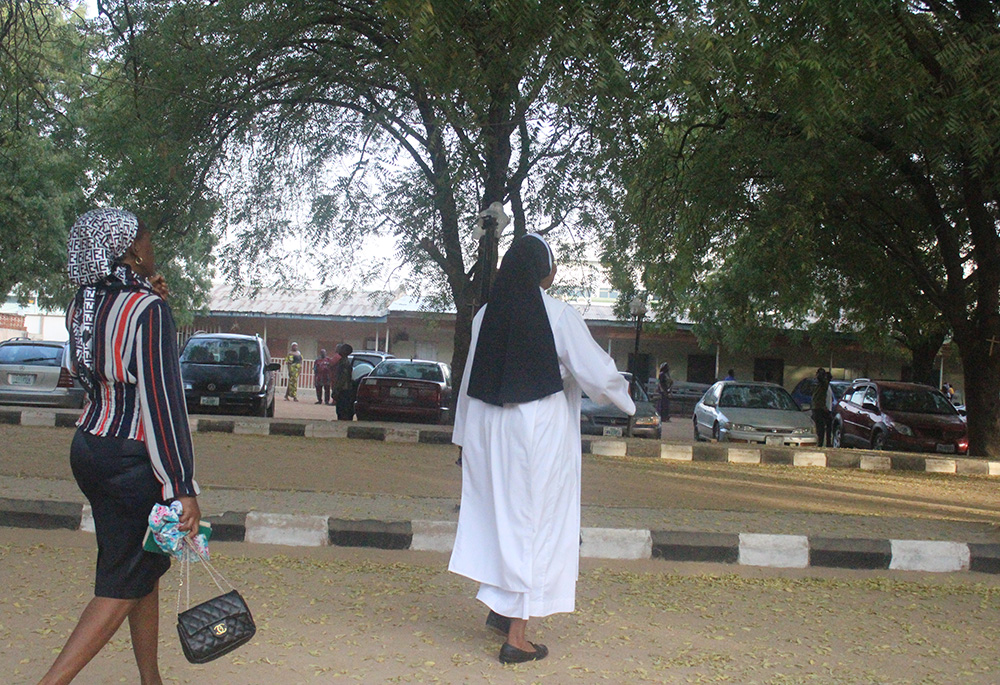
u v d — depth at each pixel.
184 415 3.25
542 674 4.20
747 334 28.75
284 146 14.41
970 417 16.33
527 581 4.22
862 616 5.41
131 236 3.32
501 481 4.32
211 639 3.22
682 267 14.84
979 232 15.29
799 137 13.09
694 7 10.12
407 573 6.01
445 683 4.03
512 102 11.84
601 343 36.50
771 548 6.78
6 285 25.62
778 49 10.22
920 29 11.33
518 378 4.28
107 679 3.92
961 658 4.66
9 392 16.89
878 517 8.64
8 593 5.09
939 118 11.62
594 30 10.41
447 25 10.00
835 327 27.55
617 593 5.72
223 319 35.78
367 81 13.80
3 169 21.23
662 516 8.00
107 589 3.25
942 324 19.59
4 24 10.50
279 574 5.84
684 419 31.97
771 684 4.17
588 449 14.07
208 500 7.76
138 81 12.73
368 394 18.45
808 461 14.24
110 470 3.20
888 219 16.75
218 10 13.06
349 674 4.09
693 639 4.81
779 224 13.96
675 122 13.31
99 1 10.80
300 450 12.14
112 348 3.20
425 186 14.94
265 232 14.98
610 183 13.70
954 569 6.83
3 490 7.66
